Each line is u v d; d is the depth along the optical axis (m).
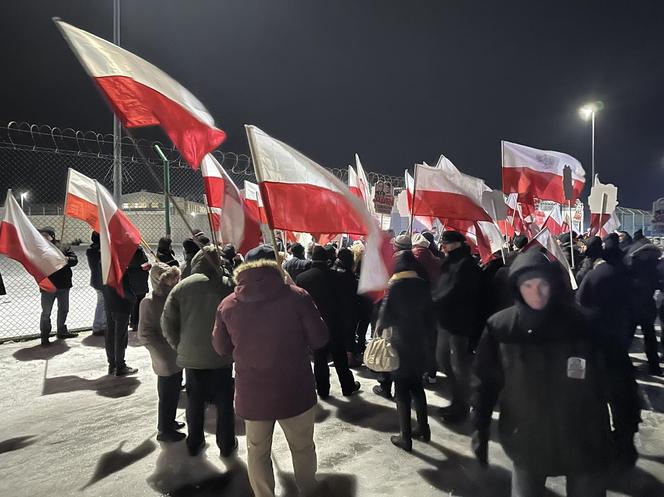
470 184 5.71
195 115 3.61
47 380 5.79
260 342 2.89
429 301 4.01
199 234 6.67
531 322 2.24
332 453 3.96
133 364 6.42
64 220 7.04
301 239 8.43
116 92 3.52
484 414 2.51
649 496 3.26
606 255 4.78
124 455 3.93
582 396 2.19
